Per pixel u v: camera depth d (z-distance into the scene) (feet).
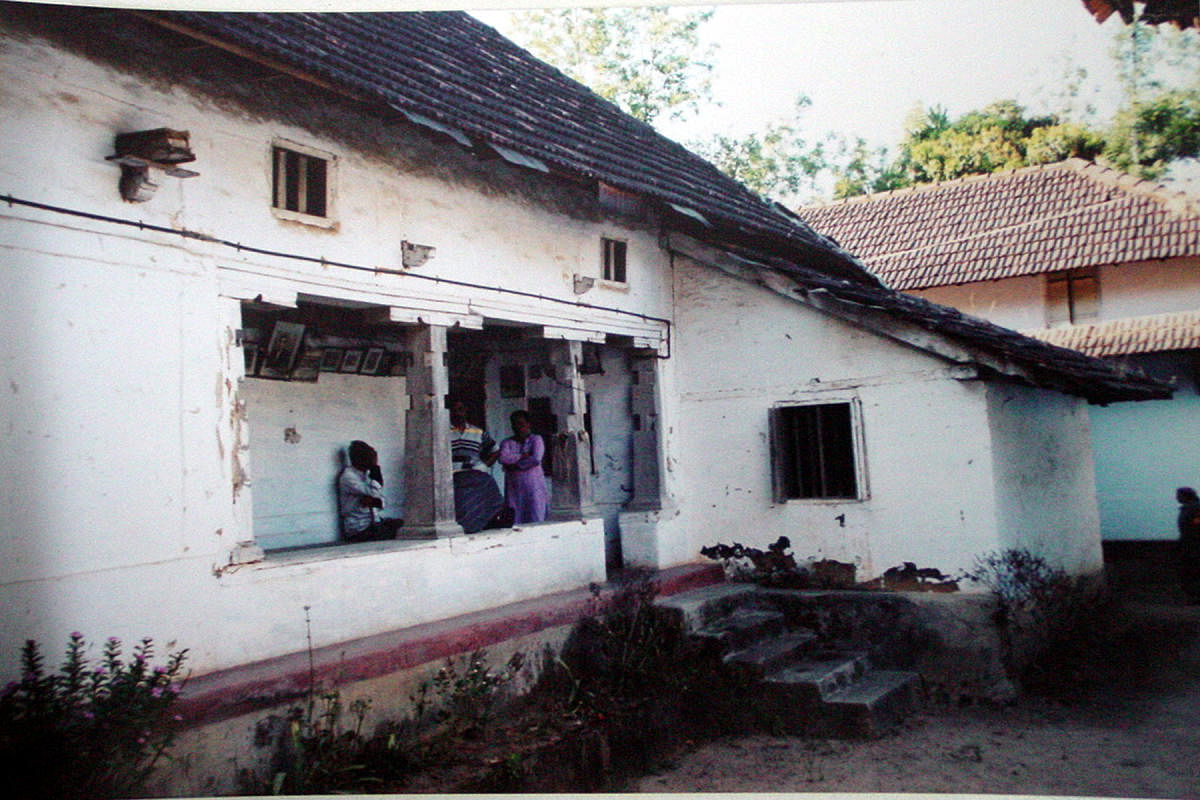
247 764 16.11
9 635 14.26
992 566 26.27
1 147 14.70
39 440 14.89
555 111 30.63
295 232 19.71
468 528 26.84
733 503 30.94
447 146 23.67
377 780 16.90
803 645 26.76
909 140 66.95
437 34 29.68
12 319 14.65
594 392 32.81
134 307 16.51
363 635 20.06
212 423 17.75
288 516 25.81
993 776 20.20
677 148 39.06
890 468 28.02
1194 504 37.70
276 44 17.92
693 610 26.20
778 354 30.14
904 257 56.85
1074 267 49.93
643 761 21.71
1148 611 36.04
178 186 17.44
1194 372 48.88
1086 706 25.63
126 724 13.83
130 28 16.78
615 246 29.99
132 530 16.15
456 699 19.69
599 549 27.86
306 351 26.13
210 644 17.19
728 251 31.04
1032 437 30.25
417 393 22.99
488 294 24.59
